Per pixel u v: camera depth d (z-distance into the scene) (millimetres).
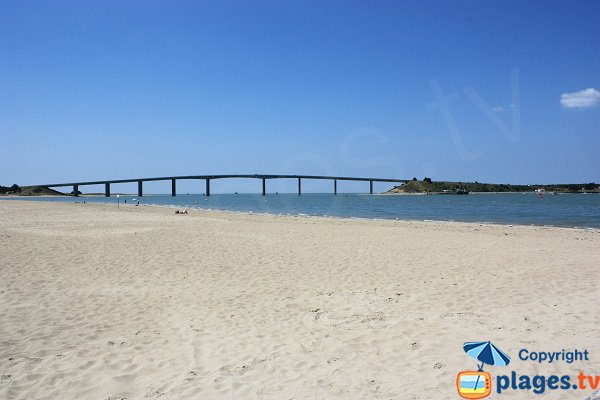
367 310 6949
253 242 15289
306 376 4531
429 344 5316
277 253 12812
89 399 4164
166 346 5504
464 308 6953
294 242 15414
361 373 4562
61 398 4188
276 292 8219
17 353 5262
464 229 21344
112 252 12594
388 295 7906
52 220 25375
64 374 4703
